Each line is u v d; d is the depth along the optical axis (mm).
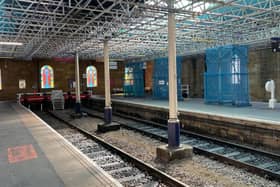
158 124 11672
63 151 5422
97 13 8992
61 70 22703
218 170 5867
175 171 5789
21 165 4523
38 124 9062
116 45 15633
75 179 3861
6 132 7559
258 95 14555
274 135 7203
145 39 13609
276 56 13469
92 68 23938
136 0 7566
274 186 4945
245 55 12336
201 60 18516
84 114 15797
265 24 11141
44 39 12250
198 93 18922
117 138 9469
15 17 8648
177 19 9484
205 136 8906
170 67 6598
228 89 12273
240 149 7492
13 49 15930
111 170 6043
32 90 21594
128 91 22188
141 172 5875
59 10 8633
